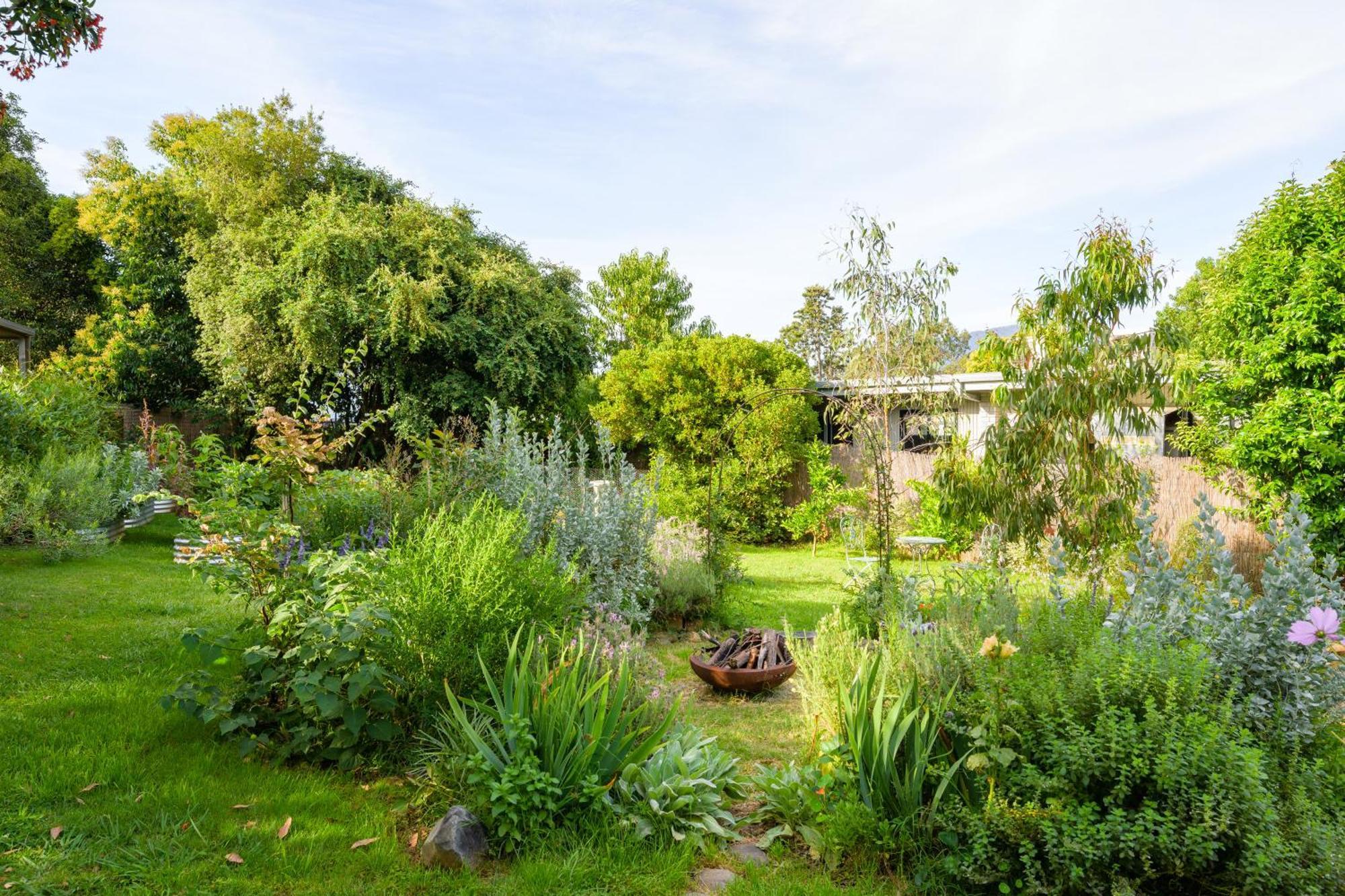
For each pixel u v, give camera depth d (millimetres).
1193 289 17859
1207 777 2463
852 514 12742
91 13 5934
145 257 21000
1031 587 4945
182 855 2672
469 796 3113
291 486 4512
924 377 11875
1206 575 4555
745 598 8836
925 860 2746
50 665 4660
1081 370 6098
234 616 6273
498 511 5074
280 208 19859
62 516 8828
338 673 3582
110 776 3201
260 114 20609
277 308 16969
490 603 3908
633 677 3947
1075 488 6117
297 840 2838
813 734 3594
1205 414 9609
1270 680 2998
